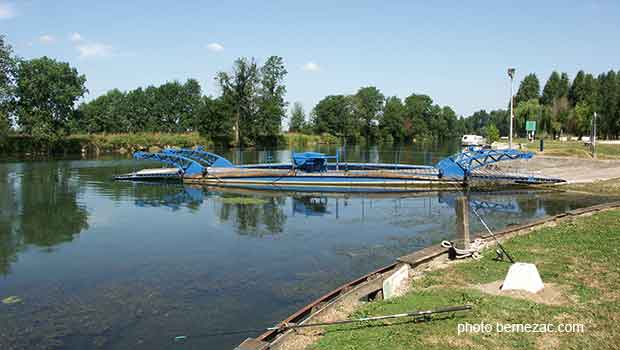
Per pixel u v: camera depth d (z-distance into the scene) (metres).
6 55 56.47
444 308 7.36
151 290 11.09
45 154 60.44
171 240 16.05
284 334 6.98
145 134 72.38
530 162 36.88
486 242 12.43
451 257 11.34
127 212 21.48
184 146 71.69
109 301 10.41
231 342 8.30
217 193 27.89
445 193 27.25
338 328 7.27
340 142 107.31
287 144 93.94
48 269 12.85
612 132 78.88
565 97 81.88
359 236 16.33
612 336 6.54
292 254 14.06
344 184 29.88
